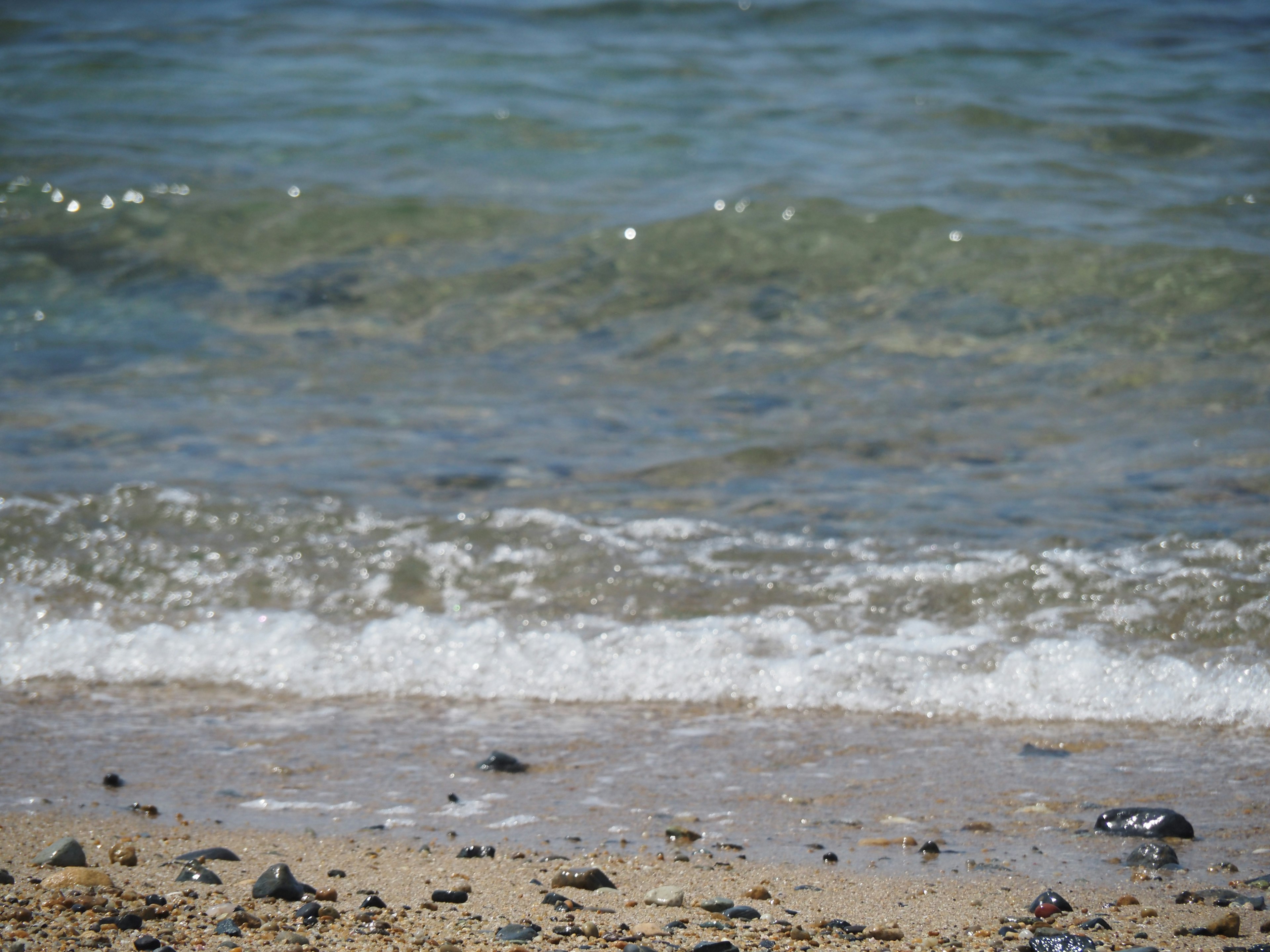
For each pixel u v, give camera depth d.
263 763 10.19
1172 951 7.10
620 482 15.11
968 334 19.27
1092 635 11.84
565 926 7.21
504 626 12.45
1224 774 9.84
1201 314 19.34
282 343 19.47
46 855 8.13
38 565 13.43
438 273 21.80
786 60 33.28
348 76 31.41
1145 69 31.97
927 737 10.66
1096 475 14.91
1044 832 9.00
